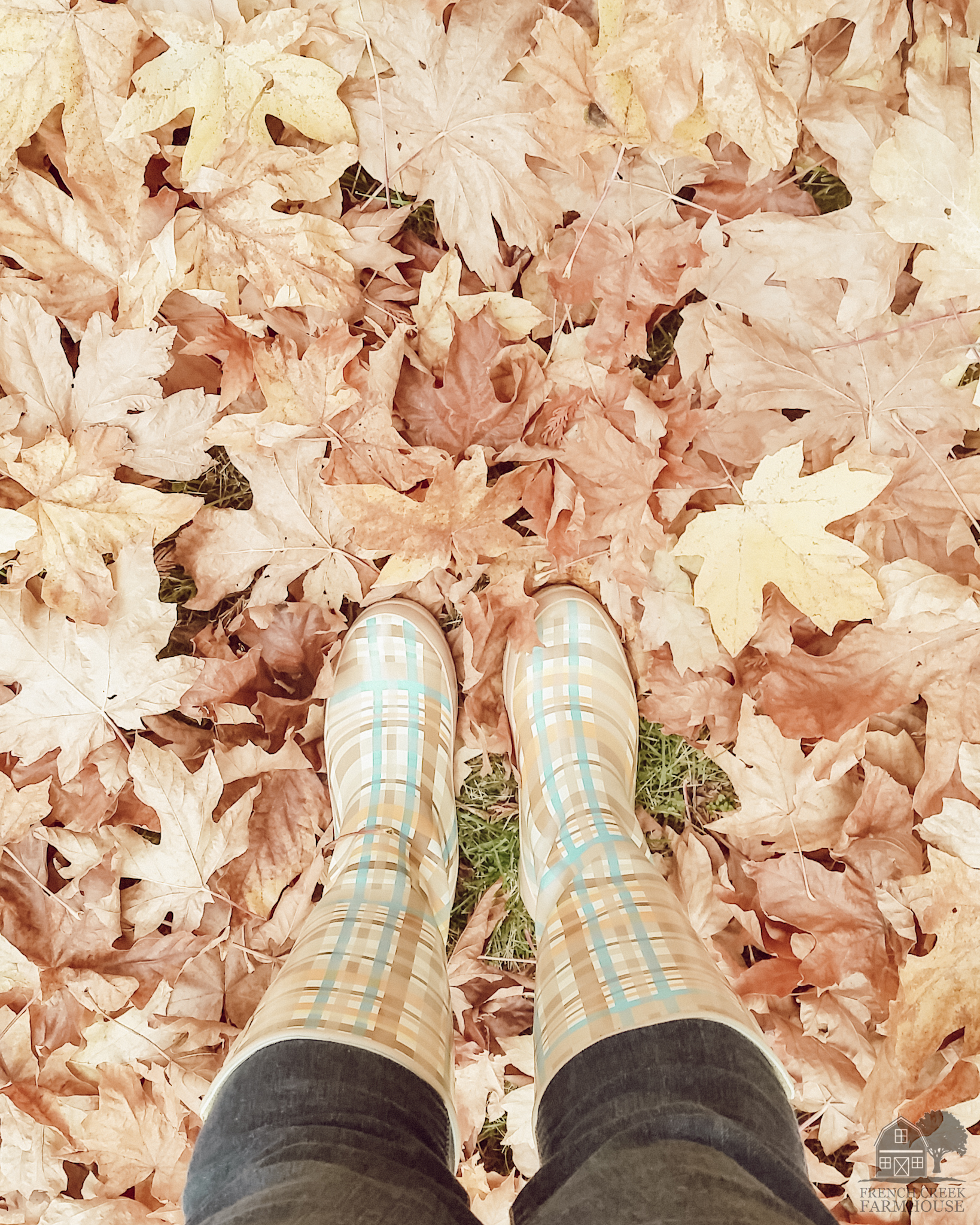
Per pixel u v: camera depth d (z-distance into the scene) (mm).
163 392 1035
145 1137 1089
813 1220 612
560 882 970
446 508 936
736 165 999
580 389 1022
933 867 984
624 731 1124
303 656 1112
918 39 948
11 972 1076
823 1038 1135
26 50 857
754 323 1010
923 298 941
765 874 1103
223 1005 1132
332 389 970
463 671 1196
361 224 1013
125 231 953
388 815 1036
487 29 911
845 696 1026
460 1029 1173
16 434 990
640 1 850
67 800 1069
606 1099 727
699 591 1005
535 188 963
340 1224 577
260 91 904
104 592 1000
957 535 1033
